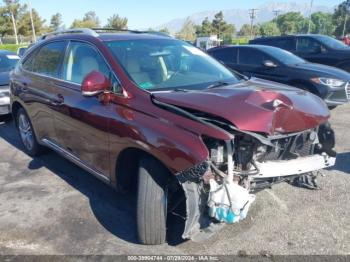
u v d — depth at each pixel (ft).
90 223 12.31
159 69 12.44
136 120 10.50
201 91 11.02
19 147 20.13
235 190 9.12
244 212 9.13
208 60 14.49
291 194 13.85
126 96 11.21
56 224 12.29
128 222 12.35
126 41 13.32
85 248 10.98
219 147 9.29
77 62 13.67
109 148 11.54
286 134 10.15
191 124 9.43
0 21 195.52
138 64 12.23
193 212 9.41
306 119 10.56
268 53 29.09
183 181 9.32
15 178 16.01
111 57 12.20
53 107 14.42
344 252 10.57
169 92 11.02
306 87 26.45
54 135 15.17
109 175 12.00
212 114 9.39
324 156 11.38
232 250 10.71
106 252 10.76
